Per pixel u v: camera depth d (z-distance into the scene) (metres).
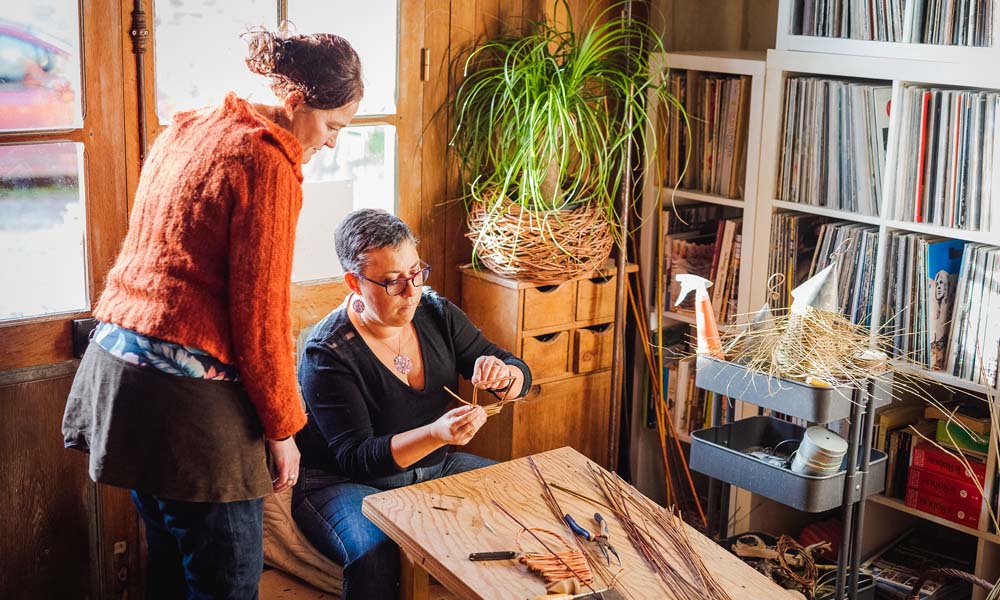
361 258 2.33
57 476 2.58
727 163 3.10
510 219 2.88
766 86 2.90
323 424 2.41
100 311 1.97
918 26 2.58
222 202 1.85
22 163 2.38
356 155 2.91
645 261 3.30
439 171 3.09
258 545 2.06
